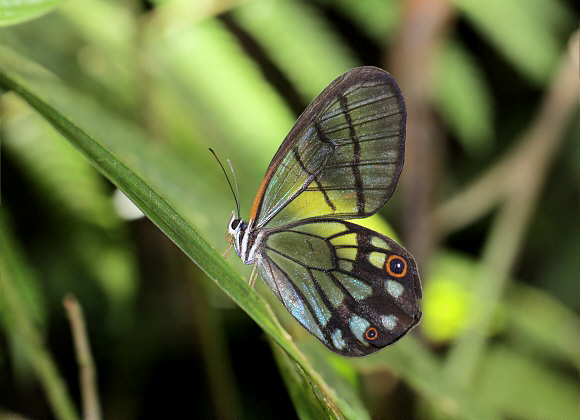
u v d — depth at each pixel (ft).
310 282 1.37
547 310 1.62
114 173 1.19
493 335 1.58
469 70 1.54
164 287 1.54
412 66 1.47
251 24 1.46
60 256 1.47
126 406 1.56
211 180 1.41
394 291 1.36
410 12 1.46
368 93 1.33
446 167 1.68
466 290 1.56
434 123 1.50
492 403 1.53
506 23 1.51
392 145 1.34
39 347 1.33
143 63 1.42
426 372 1.39
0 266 1.33
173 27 1.43
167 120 1.43
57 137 1.43
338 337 1.37
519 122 1.76
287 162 1.35
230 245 1.36
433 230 1.50
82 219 1.44
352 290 1.36
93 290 1.50
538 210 1.72
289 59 1.46
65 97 1.36
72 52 1.42
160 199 1.21
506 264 1.54
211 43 1.43
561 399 1.53
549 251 1.71
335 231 1.37
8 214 1.44
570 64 1.51
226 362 1.49
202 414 1.57
